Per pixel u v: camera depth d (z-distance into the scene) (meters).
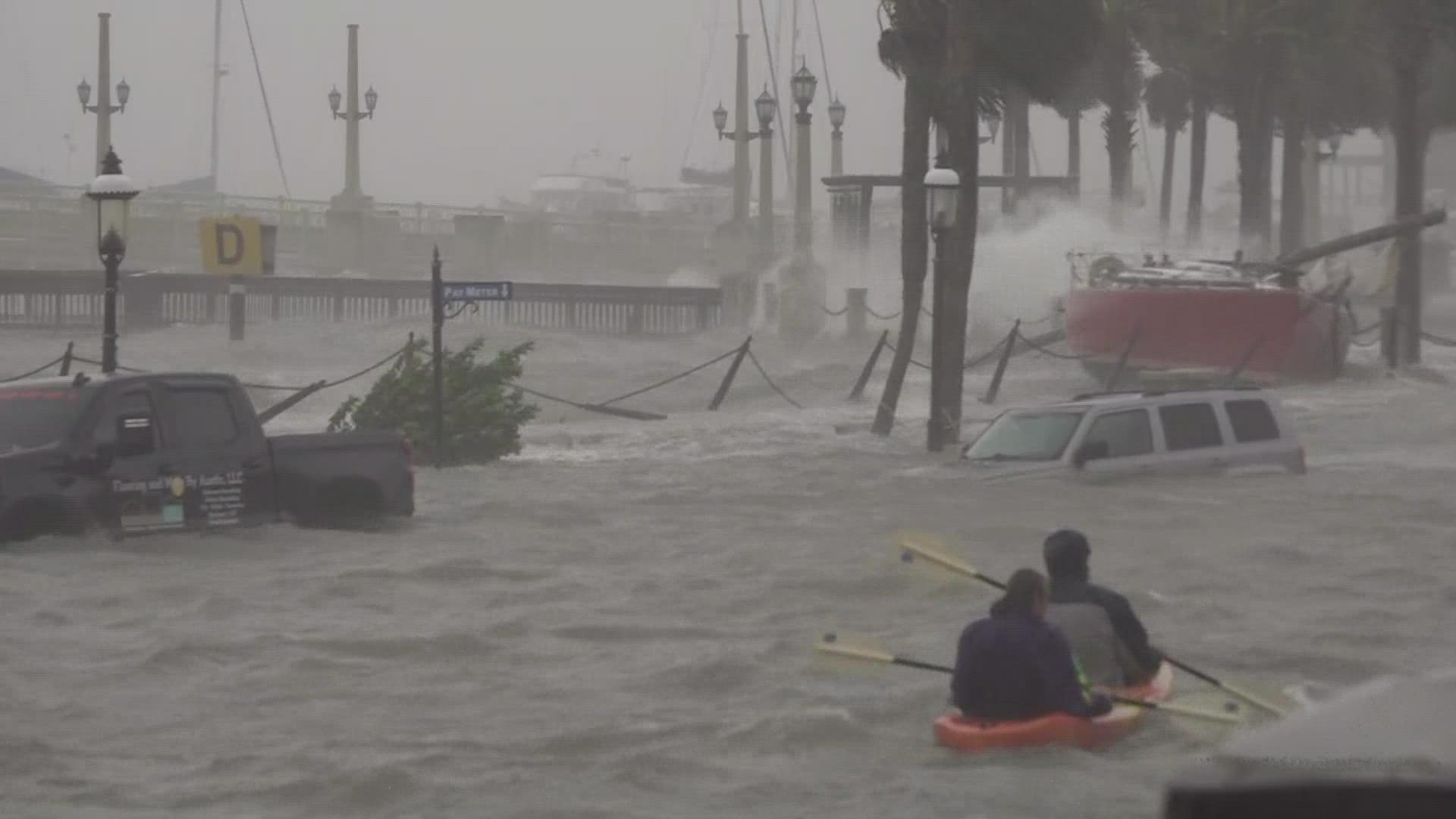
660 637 26.97
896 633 27.27
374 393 52.97
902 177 61.50
